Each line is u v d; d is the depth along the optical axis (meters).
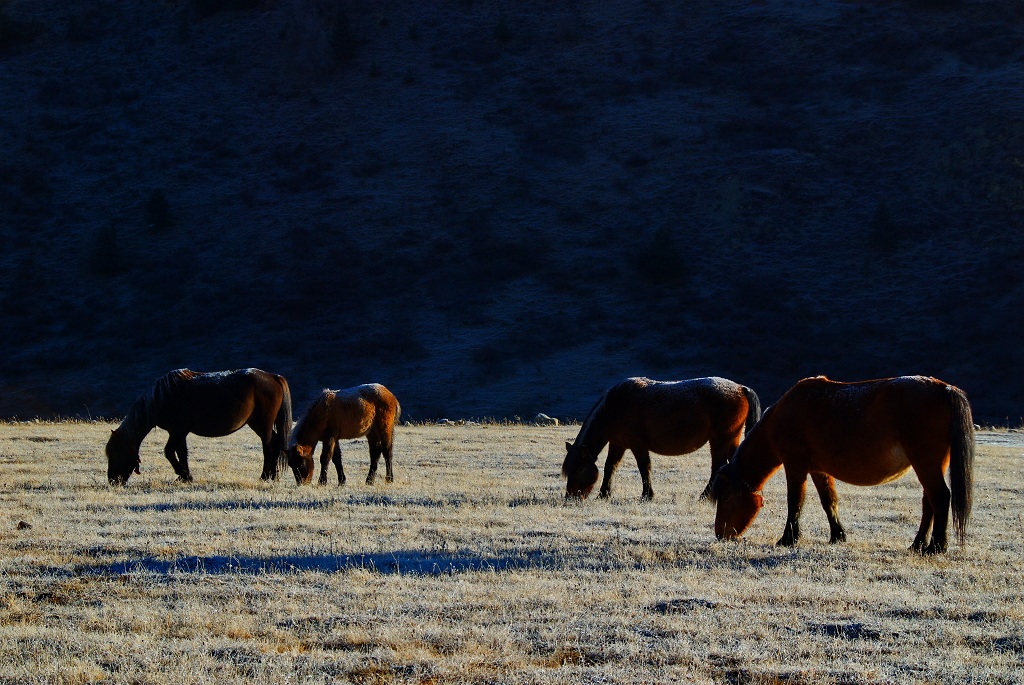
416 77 105.69
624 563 11.30
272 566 11.20
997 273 72.12
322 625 8.90
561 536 13.08
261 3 119.50
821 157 88.62
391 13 117.94
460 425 38.06
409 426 36.53
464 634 8.52
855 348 66.62
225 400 19.16
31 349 70.62
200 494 17.20
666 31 110.50
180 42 113.44
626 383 17.03
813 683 7.47
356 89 104.44
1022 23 102.38
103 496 16.91
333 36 111.50
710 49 106.31
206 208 87.94
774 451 12.78
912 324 68.62
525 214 84.75
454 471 21.81
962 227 78.38
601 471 21.56
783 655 8.05
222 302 75.12
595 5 116.94
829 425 12.09
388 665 7.84
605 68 105.00
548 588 10.07
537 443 28.66
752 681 7.53
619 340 68.06
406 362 66.12
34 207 88.69
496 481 19.61
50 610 9.41
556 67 105.56
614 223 83.00
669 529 13.75
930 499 11.54
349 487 18.55
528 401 59.31
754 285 73.81
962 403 11.28
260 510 15.29
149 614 9.18
